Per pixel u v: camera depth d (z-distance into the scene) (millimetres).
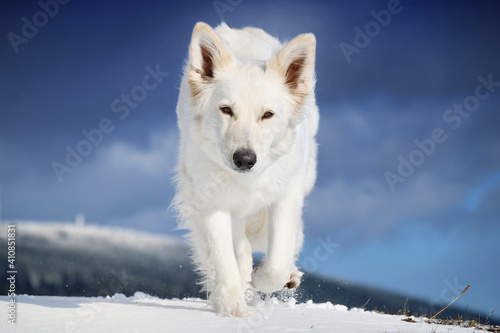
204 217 4980
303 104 5141
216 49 4992
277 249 5055
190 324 4008
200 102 5008
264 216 5961
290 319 4305
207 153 4922
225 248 4867
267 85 4875
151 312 4742
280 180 5062
